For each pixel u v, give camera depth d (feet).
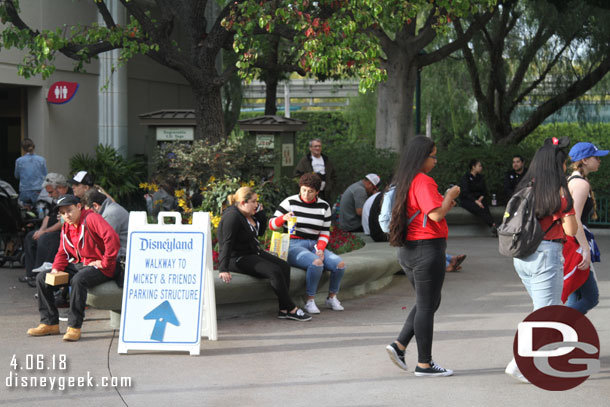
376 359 21.57
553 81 76.28
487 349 22.53
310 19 33.37
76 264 24.95
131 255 23.40
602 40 71.15
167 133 50.78
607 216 54.90
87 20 58.39
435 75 85.35
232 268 26.55
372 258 31.09
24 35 37.68
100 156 57.00
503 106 77.30
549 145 18.65
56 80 56.13
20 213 38.32
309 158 44.55
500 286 33.32
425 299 19.15
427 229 18.79
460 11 39.47
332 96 137.69
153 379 19.86
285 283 26.40
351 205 39.50
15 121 56.39
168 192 38.14
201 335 24.02
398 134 60.64
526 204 18.60
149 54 38.73
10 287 33.47
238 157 37.81
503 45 75.15
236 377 19.98
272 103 73.20
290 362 21.38
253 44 34.96
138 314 22.85
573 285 20.27
